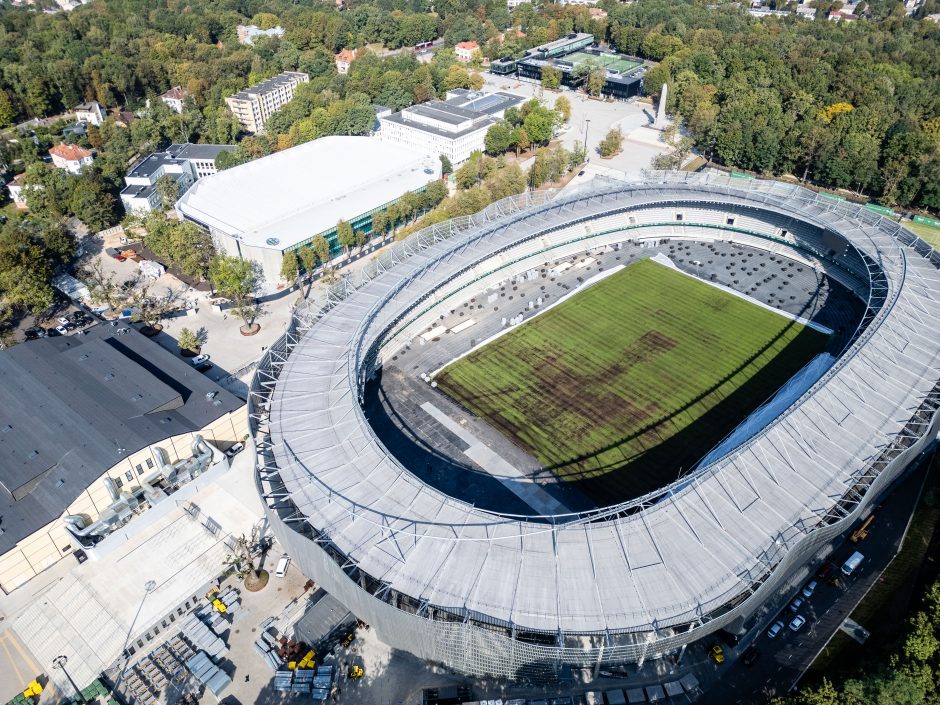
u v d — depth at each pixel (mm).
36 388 137750
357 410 119000
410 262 170125
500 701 94938
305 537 95125
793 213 191625
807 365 151125
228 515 125812
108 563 116812
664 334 166500
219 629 106500
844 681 88688
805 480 105625
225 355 168500
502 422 139750
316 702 96312
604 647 83750
